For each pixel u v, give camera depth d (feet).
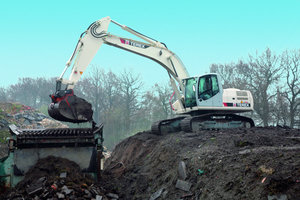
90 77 156.66
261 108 99.25
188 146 33.99
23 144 31.50
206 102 47.32
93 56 42.01
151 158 38.04
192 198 24.77
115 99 151.84
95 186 30.78
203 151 29.81
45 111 127.95
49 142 31.73
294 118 96.48
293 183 19.16
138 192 31.14
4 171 30.78
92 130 34.58
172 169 30.63
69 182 28.58
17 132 31.89
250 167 22.80
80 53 41.22
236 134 36.83
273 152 23.99
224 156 26.53
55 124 84.07
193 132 43.45
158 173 31.99
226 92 49.26
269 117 98.37
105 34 43.24
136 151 46.39
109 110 139.13
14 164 31.12
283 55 100.37
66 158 32.50
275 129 43.78
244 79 110.42
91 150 33.06
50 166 30.71
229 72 116.26
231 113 51.06
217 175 24.66
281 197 18.69
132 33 47.24
